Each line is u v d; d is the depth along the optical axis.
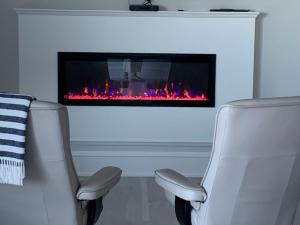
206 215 2.14
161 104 4.42
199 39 4.38
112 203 3.66
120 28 4.35
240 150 2.01
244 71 4.41
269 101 1.97
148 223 3.24
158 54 4.37
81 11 4.28
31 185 2.08
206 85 4.44
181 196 2.17
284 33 4.68
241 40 4.39
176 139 4.46
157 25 4.35
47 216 2.17
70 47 4.35
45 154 2.00
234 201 2.13
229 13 4.32
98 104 4.41
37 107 1.91
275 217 2.26
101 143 4.47
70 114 4.41
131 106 4.42
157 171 2.39
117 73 4.43
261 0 4.64
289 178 2.17
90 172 4.53
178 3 4.62
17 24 4.62
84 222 2.28
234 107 1.94
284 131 2.03
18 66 4.65
